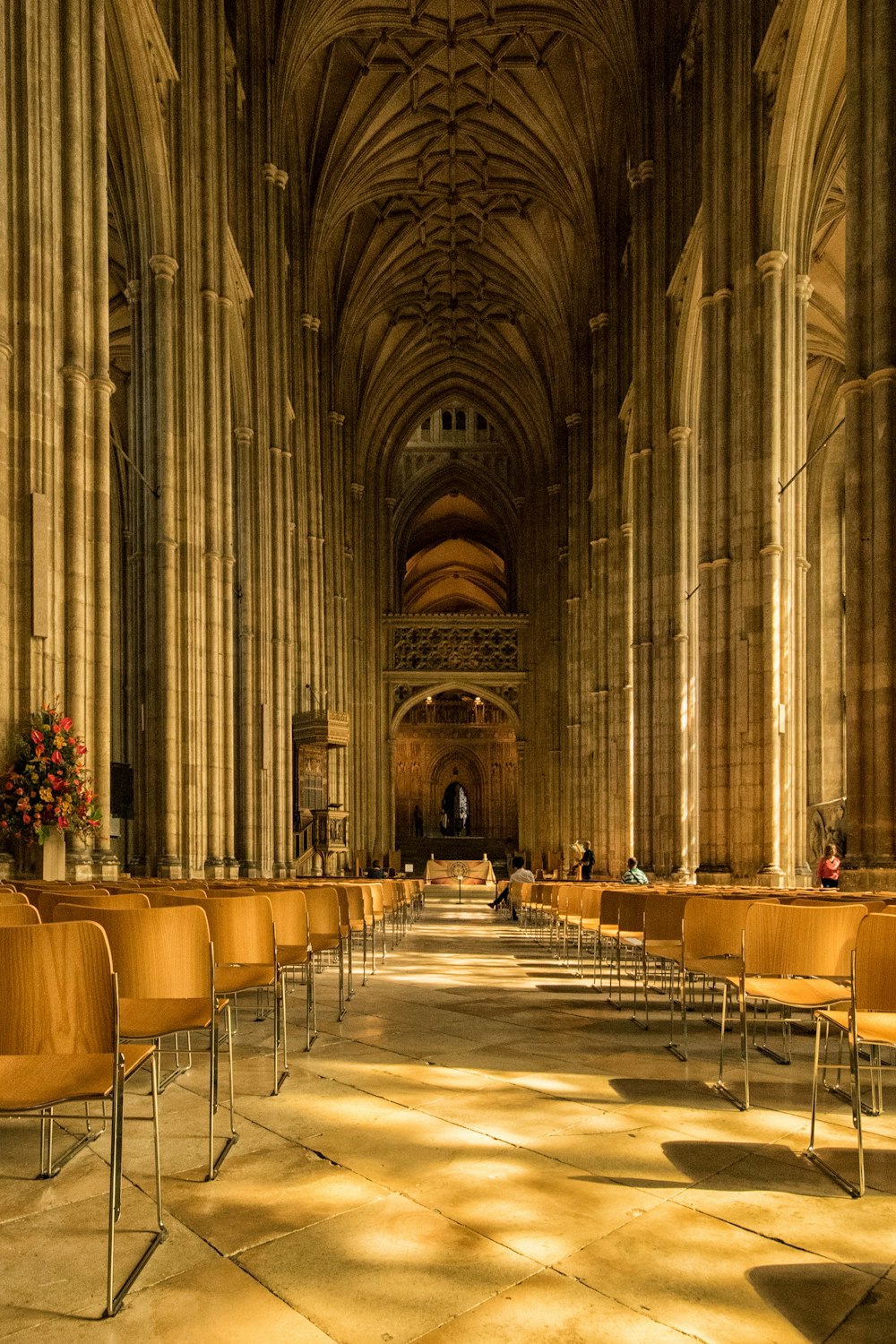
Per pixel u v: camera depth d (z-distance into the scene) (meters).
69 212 11.40
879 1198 3.46
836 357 29.70
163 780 15.98
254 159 23.30
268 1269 2.87
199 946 3.90
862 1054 6.27
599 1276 2.83
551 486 41.78
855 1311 2.64
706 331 18.16
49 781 9.76
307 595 28.88
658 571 23.16
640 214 24.05
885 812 11.03
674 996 8.59
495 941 14.82
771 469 16.73
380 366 44.06
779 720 16.33
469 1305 2.66
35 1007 2.96
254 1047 6.10
